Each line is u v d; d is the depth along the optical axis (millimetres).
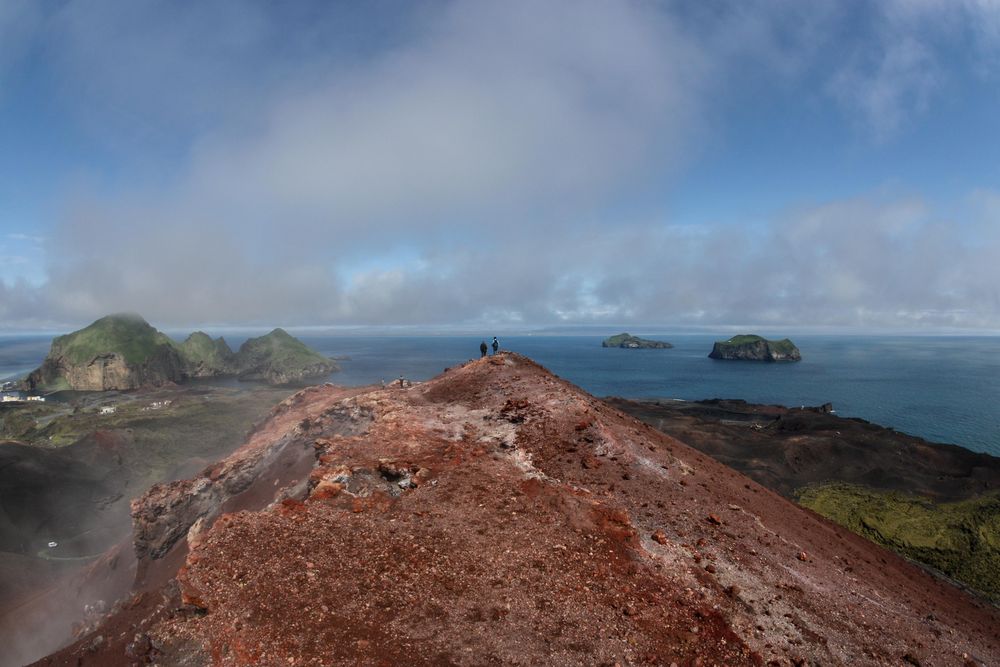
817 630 17438
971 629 24797
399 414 35594
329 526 19438
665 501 25703
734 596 18047
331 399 55688
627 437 32094
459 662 12992
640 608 16047
